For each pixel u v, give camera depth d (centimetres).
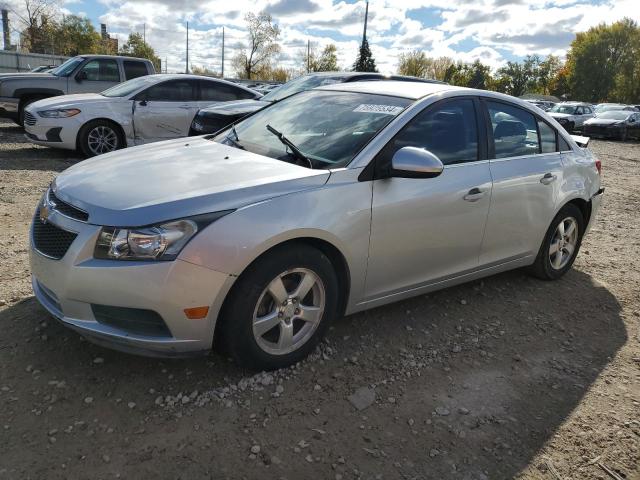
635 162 1561
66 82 1190
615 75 7138
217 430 255
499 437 270
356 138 336
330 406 281
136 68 1257
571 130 2400
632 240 649
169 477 226
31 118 920
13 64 2717
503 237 408
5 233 494
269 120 404
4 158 905
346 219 303
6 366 290
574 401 306
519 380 322
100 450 238
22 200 618
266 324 289
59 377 284
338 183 305
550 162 442
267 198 279
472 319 395
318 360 321
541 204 430
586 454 263
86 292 259
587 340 381
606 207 841
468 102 389
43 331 324
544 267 466
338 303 331
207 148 362
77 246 261
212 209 264
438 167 306
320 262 299
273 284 285
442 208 352
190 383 288
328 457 246
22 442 238
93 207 267
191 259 255
